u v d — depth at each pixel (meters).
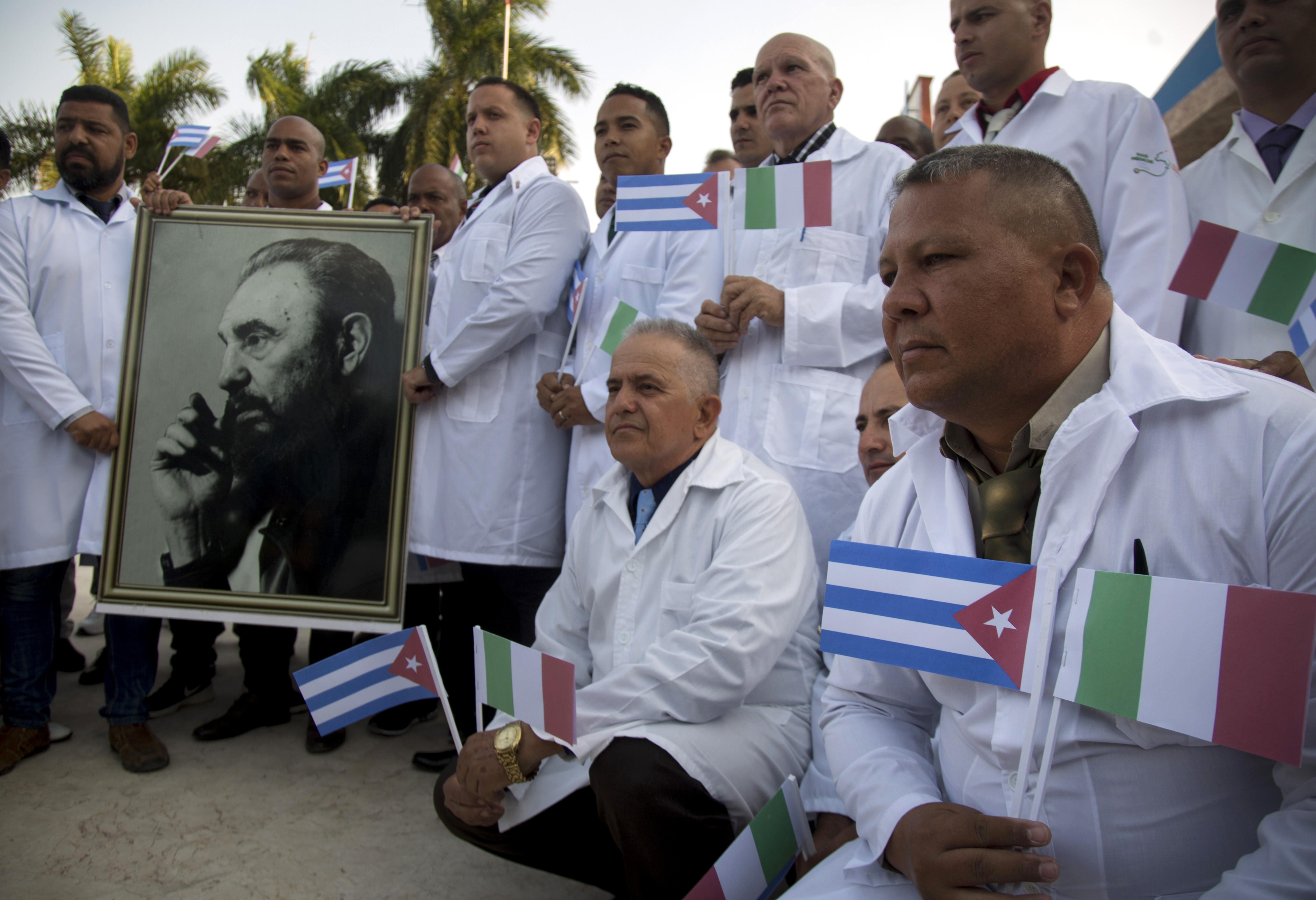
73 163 3.80
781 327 3.18
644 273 3.74
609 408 2.52
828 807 2.09
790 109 3.38
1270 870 1.10
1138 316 2.63
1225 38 2.76
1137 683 1.20
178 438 3.62
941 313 1.33
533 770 2.14
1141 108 2.87
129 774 3.39
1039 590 1.32
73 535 3.60
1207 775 1.25
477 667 2.10
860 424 2.57
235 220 3.78
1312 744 1.15
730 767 2.09
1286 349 2.47
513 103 4.17
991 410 1.41
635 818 1.98
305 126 4.79
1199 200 2.88
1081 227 1.33
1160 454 1.30
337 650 4.38
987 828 1.27
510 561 3.67
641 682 2.14
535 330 3.77
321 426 3.65
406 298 3.73
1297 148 2.61
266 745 3.76
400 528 3.60
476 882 2.69
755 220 2.86
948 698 1.51
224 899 2.53
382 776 3.49
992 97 3.25
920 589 1.45
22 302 3.62
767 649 2.17
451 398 3.75
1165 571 1.26
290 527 3.58
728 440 3.16
